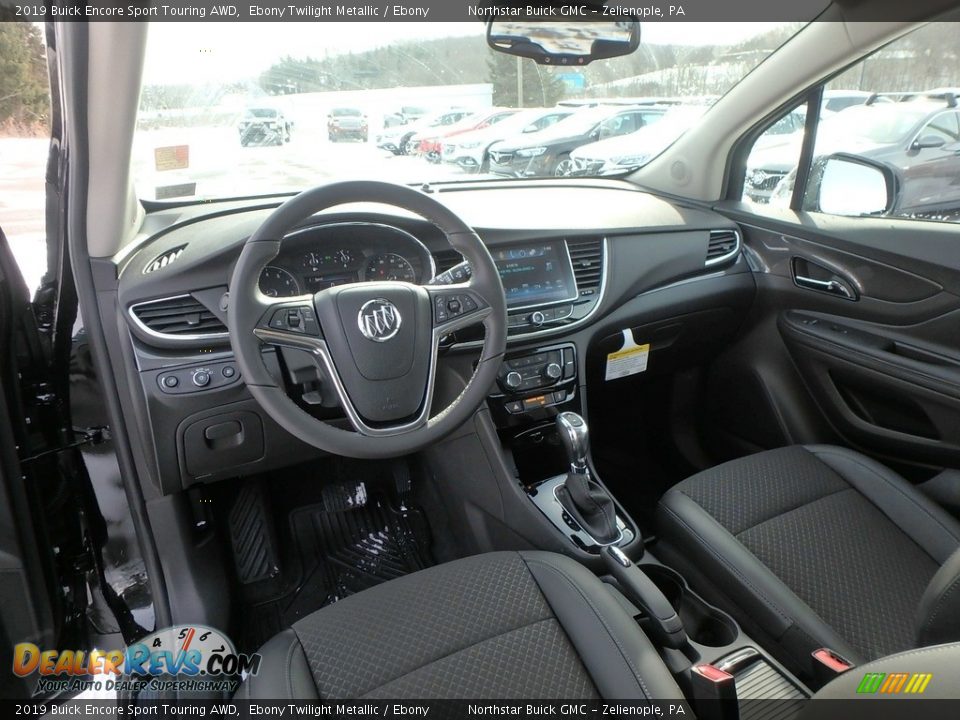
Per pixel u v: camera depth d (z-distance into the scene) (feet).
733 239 6.47
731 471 4.92
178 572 5.15
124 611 5.19
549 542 4.94
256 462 4.95
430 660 3.33
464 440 5.31
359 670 3.30
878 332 5.74
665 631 3.82
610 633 3.36
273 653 3.44
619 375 6.15
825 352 6.05
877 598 3.97
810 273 6.18
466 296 4.08
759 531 4.41
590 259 5.61
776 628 3.92
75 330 4.72
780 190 6.63
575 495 4.83
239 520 6.10
